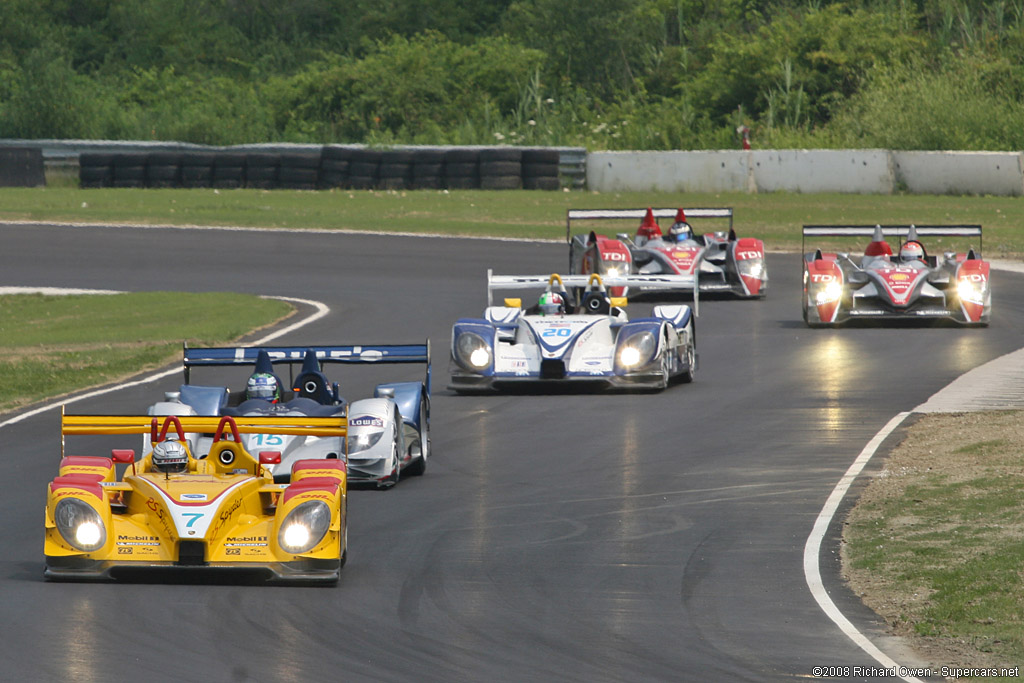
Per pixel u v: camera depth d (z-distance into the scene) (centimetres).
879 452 4578
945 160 16138
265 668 2466
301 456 3903
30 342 8244
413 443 4400
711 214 9769
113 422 3375
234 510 3097
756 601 2967
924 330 7750
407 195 16850
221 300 9588
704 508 3869
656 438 4944
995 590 2994
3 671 2408
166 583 3041
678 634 2722
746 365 6700
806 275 8044
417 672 2464
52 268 11612
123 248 12600
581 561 3306
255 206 15650
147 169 18025
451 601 2950
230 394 4397
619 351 5891
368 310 9000
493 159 17350
